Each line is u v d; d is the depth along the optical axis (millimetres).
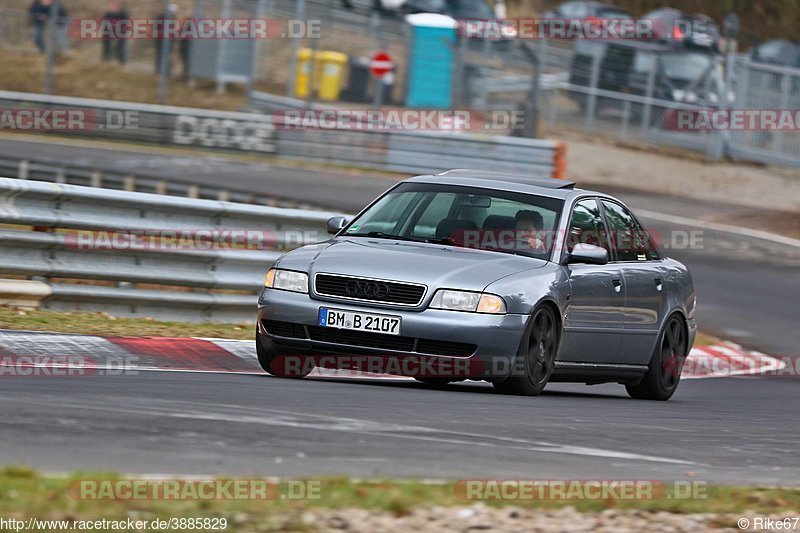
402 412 20812
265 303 24578
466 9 115688
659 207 80562
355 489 14477
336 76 105562
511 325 23891
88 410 18062
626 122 101750
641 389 29641
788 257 65625
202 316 33812
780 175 95562
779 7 144500
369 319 23750
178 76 109812
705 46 108375
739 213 80750
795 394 33812
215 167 79375
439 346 23719
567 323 25812
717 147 98625
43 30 112375
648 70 101438
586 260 26078
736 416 26766
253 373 25516
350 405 21094
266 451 16312
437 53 100062
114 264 31844
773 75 97688
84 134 87000
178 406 19234
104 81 108562
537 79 88688
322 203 67500
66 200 31016
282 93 106750
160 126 86875
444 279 23922
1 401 18109
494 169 82688
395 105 105875
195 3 103438
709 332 46375
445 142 83625
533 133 87812
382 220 26891
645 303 28750
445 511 14047
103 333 28562
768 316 50188
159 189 63312
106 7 119500
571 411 23578
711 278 57906
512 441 19031
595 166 92688
